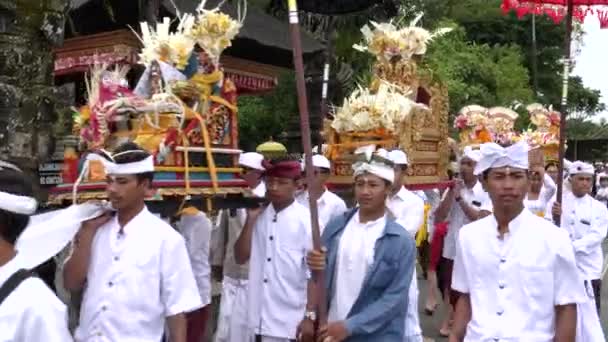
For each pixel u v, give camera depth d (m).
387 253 4.04
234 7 9.38
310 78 9.59
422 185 6.95
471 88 22.81
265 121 13.77
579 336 4.38
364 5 8.12
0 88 4.34
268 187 4.99
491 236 3.64
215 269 5.95
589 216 7.14
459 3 32.09
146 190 3.57
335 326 3.90
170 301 3.51
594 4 7.17
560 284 3.55
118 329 3.43
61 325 2.54
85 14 7.75
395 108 6.22
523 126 15.96
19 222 2.60
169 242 3.53
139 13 7.12
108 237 3.56
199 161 4.30
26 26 4.46
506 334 3.51
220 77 4.48
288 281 4.95
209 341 6.59
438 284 8.73
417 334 4.66
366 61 10.53
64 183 4.12
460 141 9.06
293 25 3.96
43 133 4.54
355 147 6.43
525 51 33.03
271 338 4.94
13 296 2.48
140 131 4.08
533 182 7.35
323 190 5.90
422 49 7.04
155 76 4.29
